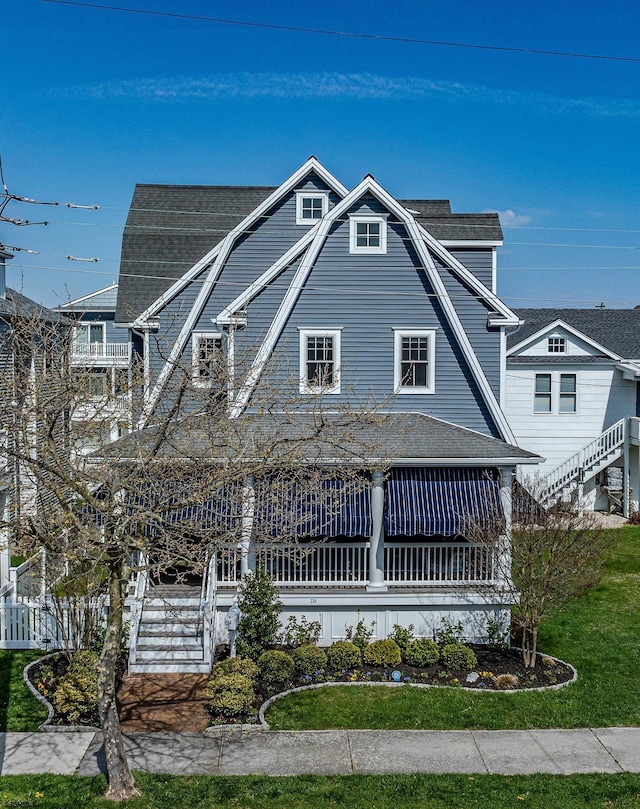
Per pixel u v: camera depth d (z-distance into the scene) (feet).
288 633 57.62
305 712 46.85
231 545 42.68
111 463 39.68
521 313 126.41
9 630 55.93
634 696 49.08
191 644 53.88
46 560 53.21
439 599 58.34
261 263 72.69
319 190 72.84
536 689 50.01
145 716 45.98
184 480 40.86
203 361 45.03
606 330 116.67
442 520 58.23
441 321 66.28
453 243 69.77
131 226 82.58
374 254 66.03
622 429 97.40
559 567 52.60
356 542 61.87
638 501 99.55
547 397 102.12
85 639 52.24
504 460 57.98
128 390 45.80
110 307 129.29
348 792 37.73
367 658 53.57
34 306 81.97
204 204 86.07
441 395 66.28
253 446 45.27
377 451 57.16
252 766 40.29
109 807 35.65
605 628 60.75
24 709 46.24
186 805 36.22
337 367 65.31
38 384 39.70
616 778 39.32
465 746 42.80
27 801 35.96
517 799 37.24
